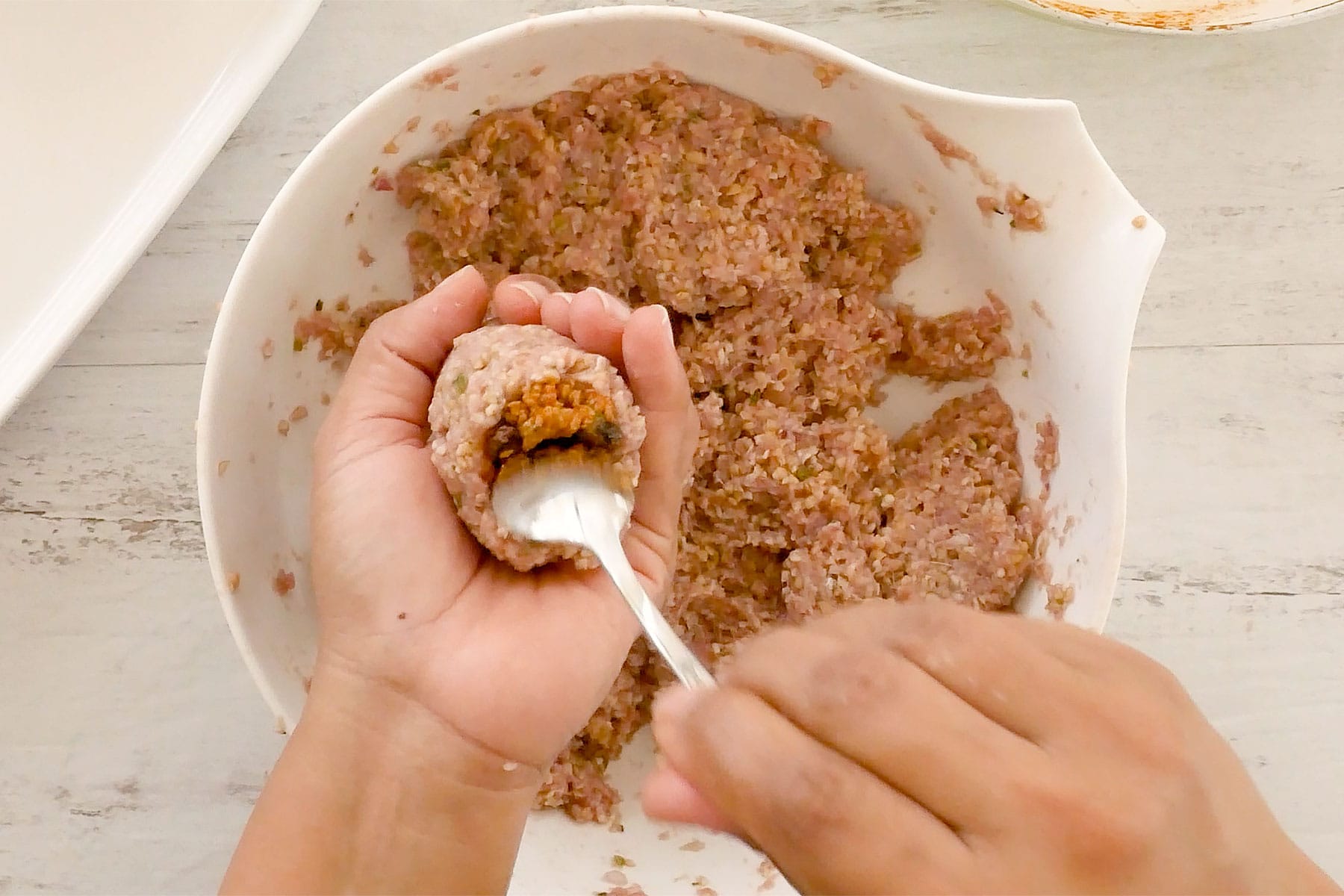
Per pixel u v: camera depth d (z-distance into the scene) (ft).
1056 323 1.38
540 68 1.34
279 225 1.30
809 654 1.00
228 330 1.30
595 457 1.24
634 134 1.41
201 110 1.47
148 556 1.51
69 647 1.51
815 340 1.46
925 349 1.48
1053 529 1.42
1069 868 0.93
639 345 1.29
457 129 1.38
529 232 1.43
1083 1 1.47
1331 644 1.52
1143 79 1.51
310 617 1.43
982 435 1.48
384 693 1.29
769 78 1.36
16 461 1.51
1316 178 1.52
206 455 1.30
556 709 1.30
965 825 0.94
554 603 1.32
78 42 1.45
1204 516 1.53
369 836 1.26
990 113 1.30
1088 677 0.99
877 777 0.96
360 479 1.30
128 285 1.51
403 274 1.45
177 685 1.51
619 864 1.44
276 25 1.47
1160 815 0.94
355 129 1.29
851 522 1.45
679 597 1.46
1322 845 1.51
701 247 1.42
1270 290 1.53
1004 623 1.01
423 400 1.36
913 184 1.43
